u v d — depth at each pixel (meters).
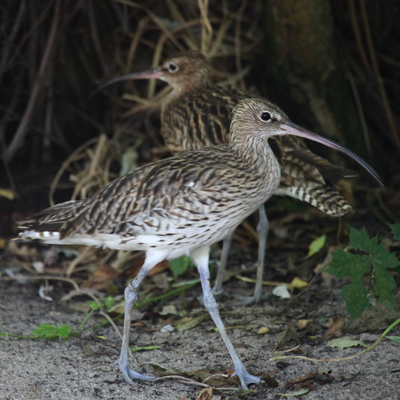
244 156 8.04
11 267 10.88
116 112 13.69
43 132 13.21
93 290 10.14
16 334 8.60
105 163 12.74
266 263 10.77
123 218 7.79
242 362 7.81
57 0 12.57
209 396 7.06
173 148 10.99
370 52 12.77
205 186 7.64
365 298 7.93
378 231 11.12
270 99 12.34
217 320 7.61
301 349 8.05
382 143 13.36
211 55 12.92
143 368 7.82
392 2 13.49
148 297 9.89
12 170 13.38
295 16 11.39
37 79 12.69
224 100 10.53
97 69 13.91
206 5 12.45
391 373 7.29
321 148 11.94
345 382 7.23
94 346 8.39
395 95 13.66
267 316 9.09
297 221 11.81
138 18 13.96
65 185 12.66
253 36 13.31
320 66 11.75
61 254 11.37
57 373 7.58
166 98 11.66
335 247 10.21
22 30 13.58
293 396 7.03
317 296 9.48
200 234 7.75
